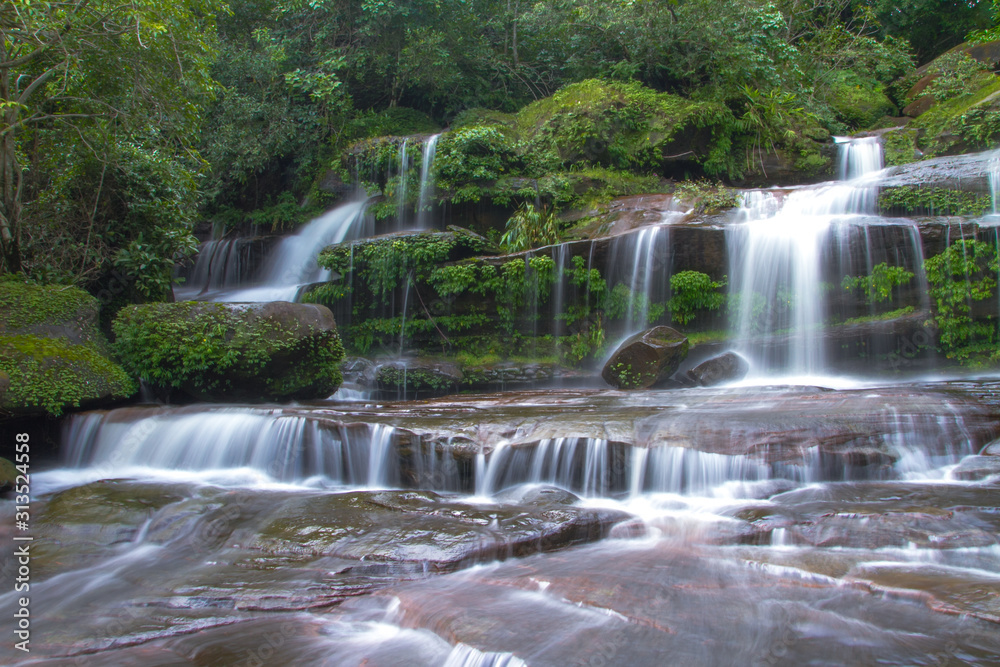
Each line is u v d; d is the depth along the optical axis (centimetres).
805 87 2156
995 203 1265
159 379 1041
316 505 653
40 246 1171
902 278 1142
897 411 725
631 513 635
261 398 1069
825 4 2436
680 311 1253
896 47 2489
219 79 2062
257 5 2217
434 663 387
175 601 478
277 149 2062
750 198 1479
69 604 483
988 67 2038
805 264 1198
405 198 1702
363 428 791
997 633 370
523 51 2333
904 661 350
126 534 613
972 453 705
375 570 514
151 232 1281
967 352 1114
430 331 1373
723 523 575
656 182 1725
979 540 494
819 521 548
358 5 2133
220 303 1080
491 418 802
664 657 363
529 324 1330
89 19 1014
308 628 438
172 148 1351
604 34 2070
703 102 1778
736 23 1856
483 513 609
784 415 739
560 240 1518
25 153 1220
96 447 900
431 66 2059
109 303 1249
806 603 429
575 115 1753
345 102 2080
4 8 957
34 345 924
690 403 863
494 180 1648
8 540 611
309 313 1099
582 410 844
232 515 653
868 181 1428
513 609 434
